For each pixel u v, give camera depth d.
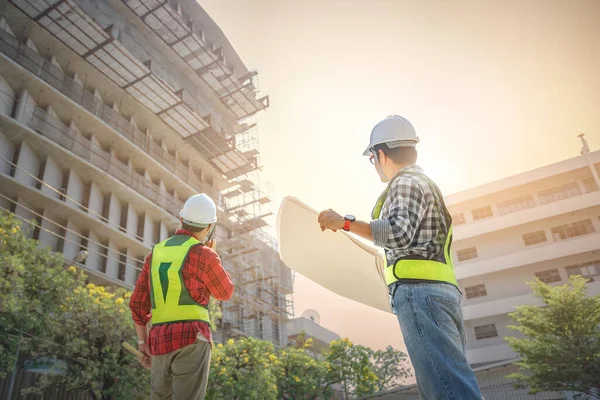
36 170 21.78
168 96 30.47
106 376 13.51
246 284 36.69
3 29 23.36
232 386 16.20
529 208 35.72
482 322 34.25
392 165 1.75
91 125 26.08
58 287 13.14
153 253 2.39
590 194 34.28
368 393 26.41
